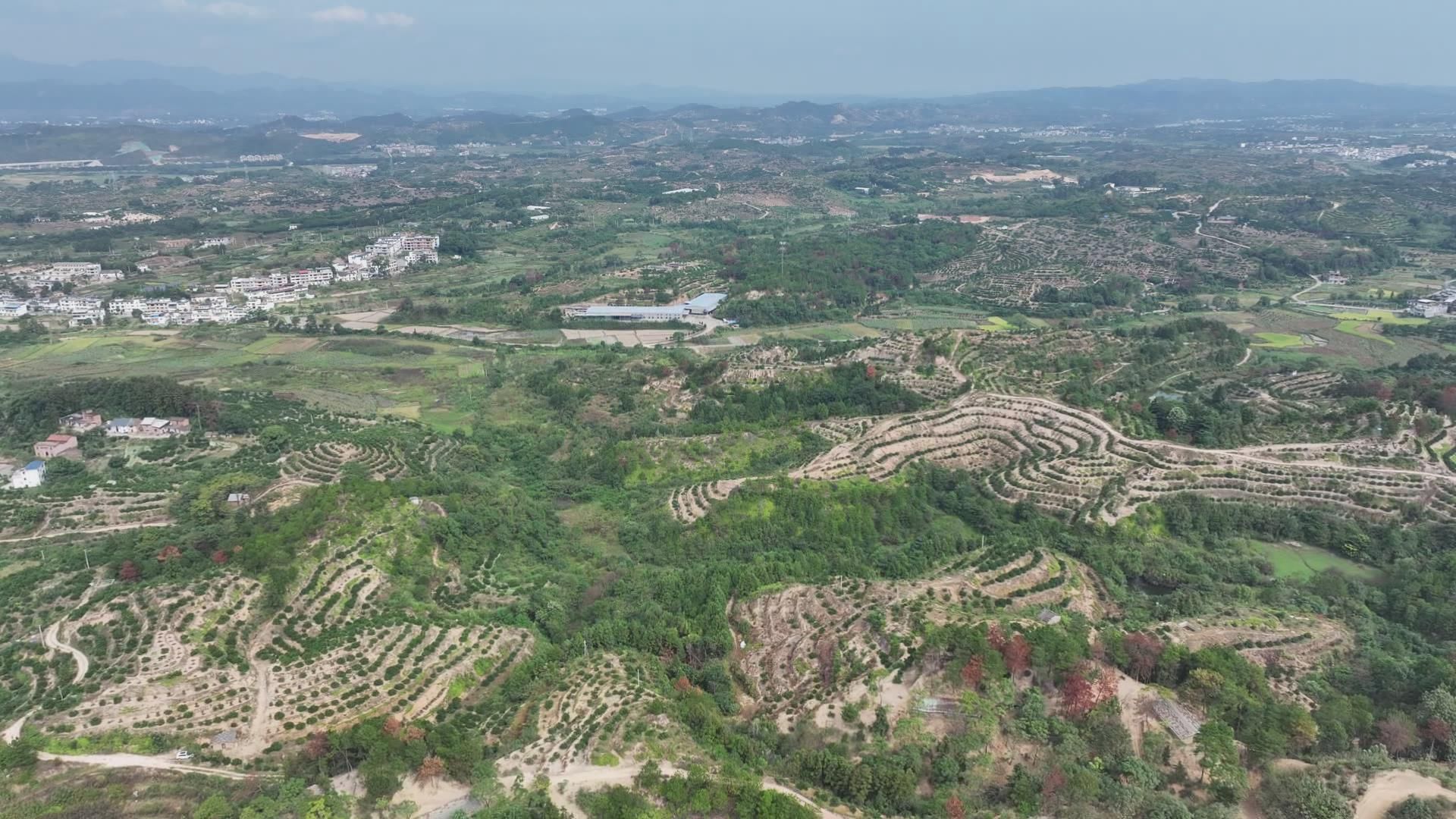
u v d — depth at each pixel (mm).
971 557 153250
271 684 119812
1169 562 152625
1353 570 152750
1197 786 99250
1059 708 108688
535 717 115562
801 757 102688
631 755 105125
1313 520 162875
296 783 99500
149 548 151375
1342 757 101688
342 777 104875
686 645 131000
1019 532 164625
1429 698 107938
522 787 100312
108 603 132125
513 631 137000
